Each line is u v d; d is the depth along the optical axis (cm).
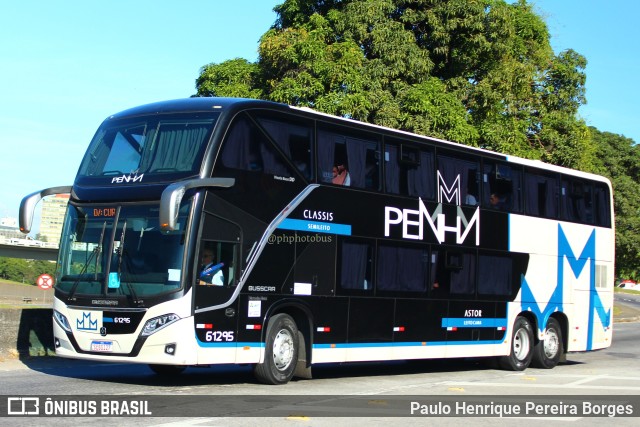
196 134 1266
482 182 1827
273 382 1328
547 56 3494
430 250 1662
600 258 2197
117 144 1334
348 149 1498
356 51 2639
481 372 1828
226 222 1253
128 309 1206
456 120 2711
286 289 1345
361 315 1491
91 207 1293
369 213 1523
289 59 2611
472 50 2933
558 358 2039
